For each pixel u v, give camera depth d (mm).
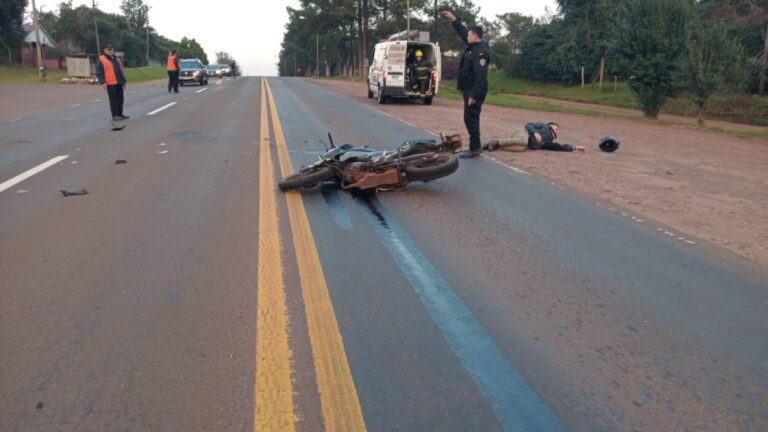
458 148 8234
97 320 4035
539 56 65875
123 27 104500
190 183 8203
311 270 4941
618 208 7273
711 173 9945
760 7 38500
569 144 12688
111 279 4738
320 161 7781
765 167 10852
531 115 21609
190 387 3258
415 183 8344
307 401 3139
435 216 6660
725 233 6312
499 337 3871
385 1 66438
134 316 4094
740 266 5305
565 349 3740
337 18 70938
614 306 4395
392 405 3111
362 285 4652
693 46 20203
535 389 3295
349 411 3055
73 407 3086
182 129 14109
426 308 4270
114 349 3656
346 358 3564
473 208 7055
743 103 34719
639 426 2992
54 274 4844
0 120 16641
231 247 5500
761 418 3078
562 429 2957
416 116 18781
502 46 78000
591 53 59219
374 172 7512
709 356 3703
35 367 3461
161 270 4930
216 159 10078
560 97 55875
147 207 6902
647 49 21953
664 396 3258
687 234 6246
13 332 3875
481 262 5227
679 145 13844
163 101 23750
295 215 6586
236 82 47625
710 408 3156
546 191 8094
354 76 73500
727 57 20031
